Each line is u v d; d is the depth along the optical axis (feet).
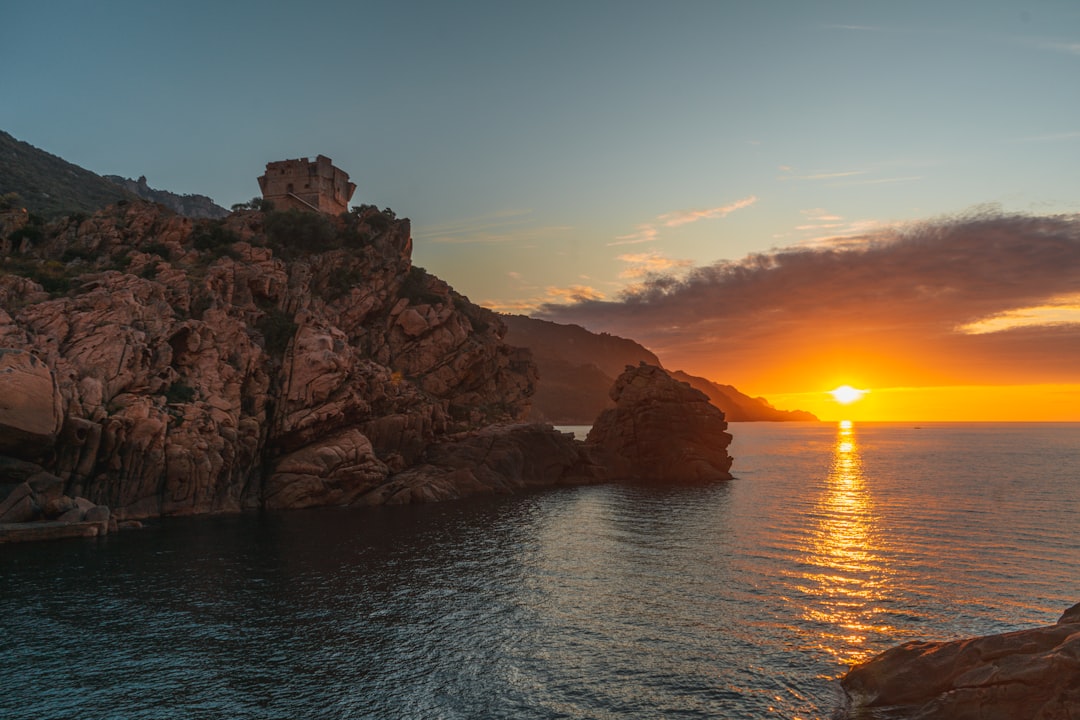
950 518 228.02
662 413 360.07
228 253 279.08
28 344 186.80
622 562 158.71
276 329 255.50
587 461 345.31
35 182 483.51
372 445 262.67
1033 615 120.78
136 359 200.85
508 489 286.87
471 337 361.71
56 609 115.96
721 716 82.43
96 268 249.14
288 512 219.61
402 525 200.44
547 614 119.55
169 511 200.75
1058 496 290.56
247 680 90.79
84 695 85.30
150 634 106.01
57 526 168.04
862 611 122.83
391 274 333.01
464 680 92.17
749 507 251.39
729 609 123.54
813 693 88.28
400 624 113.29
